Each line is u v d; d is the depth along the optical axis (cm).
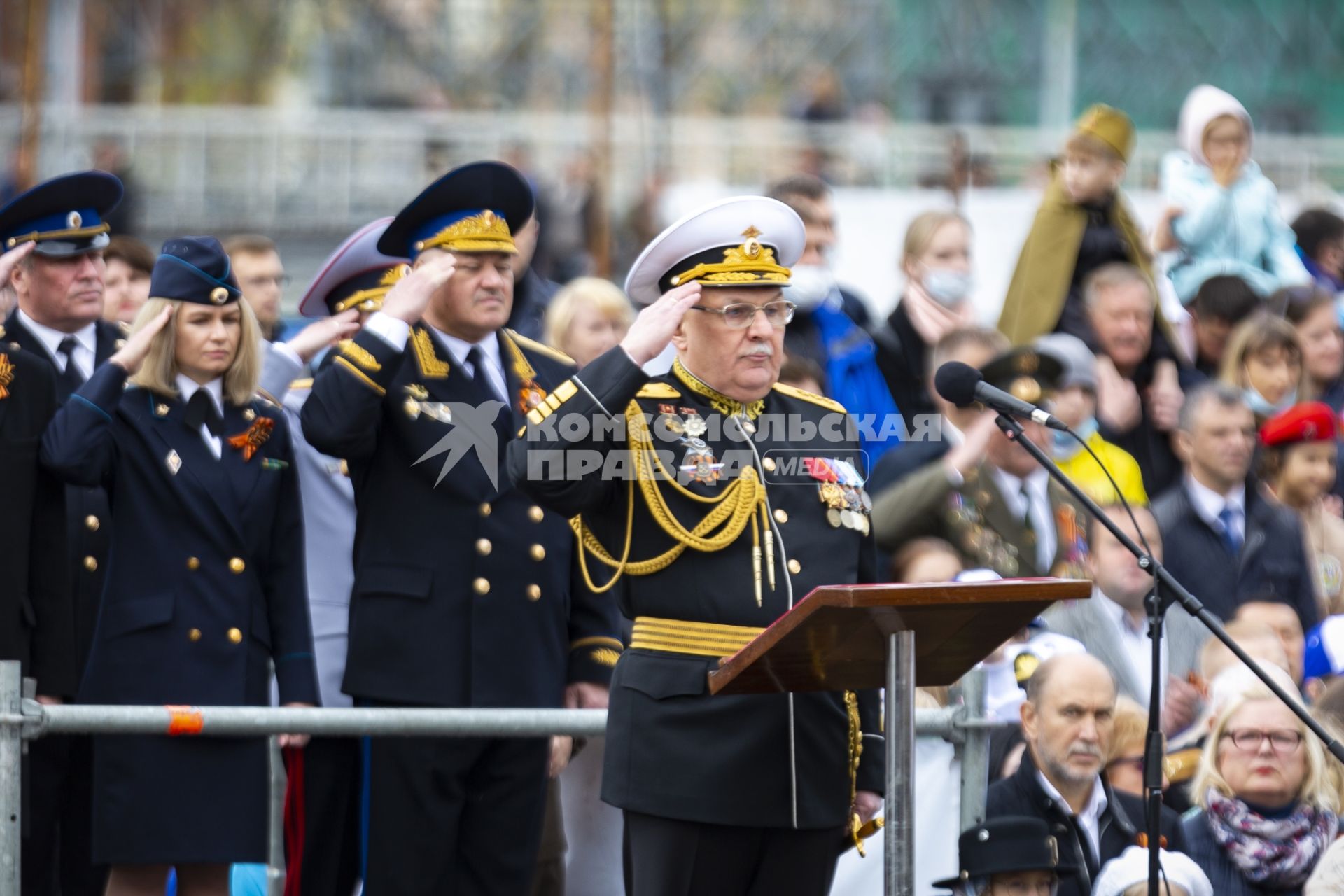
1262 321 2959
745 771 1708
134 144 6225
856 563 1798
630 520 1762
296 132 6256
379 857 2077
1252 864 2055
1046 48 6781
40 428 2097
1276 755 2062
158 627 2055
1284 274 3384
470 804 2120
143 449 2088
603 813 2412
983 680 2088
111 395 2059
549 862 2311
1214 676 2392
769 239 1797
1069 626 2414
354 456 2069
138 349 2078
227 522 2095
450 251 2127
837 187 5769
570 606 2195
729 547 1753
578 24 7138
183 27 7456
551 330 2773
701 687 1717
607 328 2748
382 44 7250
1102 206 3084
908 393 2842
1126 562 2448
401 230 2144
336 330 2356
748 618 1731
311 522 2355
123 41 7412
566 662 2173
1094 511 1795
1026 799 2069
